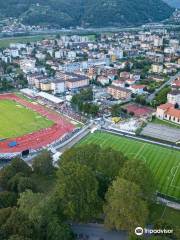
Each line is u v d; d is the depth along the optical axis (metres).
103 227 168.00
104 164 189.38
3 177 198.62
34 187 188.50
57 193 167.25
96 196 166.00
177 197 195.12
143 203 158.75
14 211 150.00
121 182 161.38
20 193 171.75
